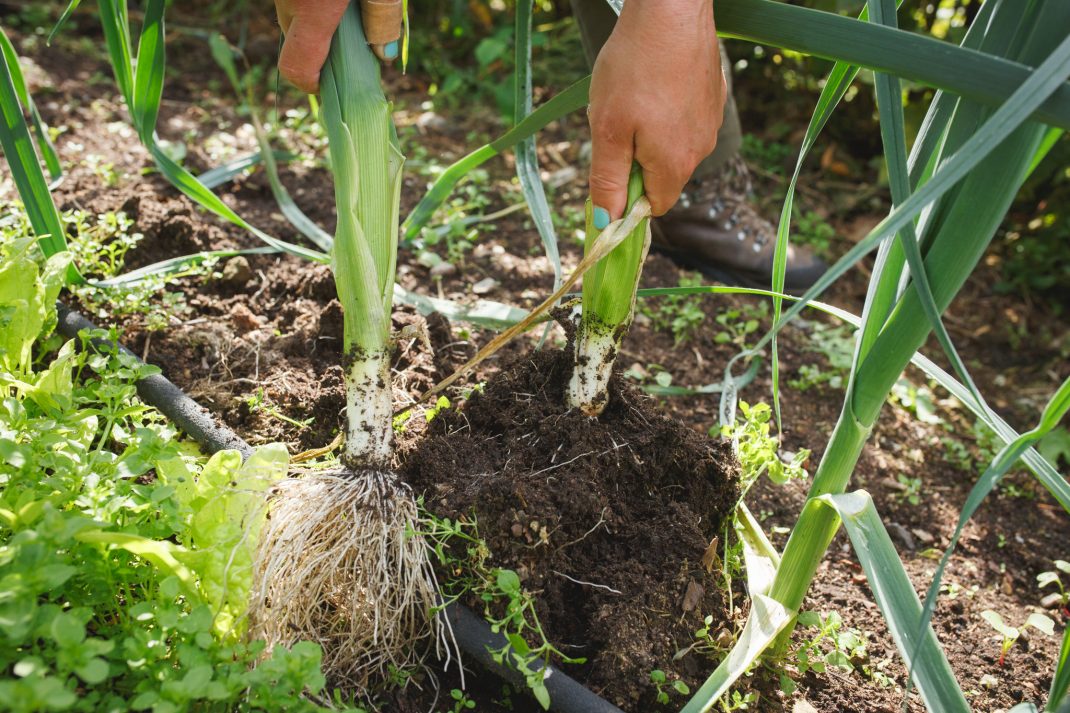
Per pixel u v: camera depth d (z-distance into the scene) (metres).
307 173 2.71
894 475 2.01
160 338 1.86
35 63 3.12
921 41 0.97
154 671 1.04
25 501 1.14
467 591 1.35
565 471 1.41
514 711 1.34
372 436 1.34
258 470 1.24
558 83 3.49
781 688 1.39
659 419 1.51
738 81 3.60
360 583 1.29
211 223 2.32
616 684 1.30
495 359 1.91
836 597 1.65
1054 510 2.00
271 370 1.79
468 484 1.38
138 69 1.73
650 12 1.07
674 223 2.47
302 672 1.04
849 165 3.26
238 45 3.59
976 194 1.01
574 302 1.52
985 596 1.74
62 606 1.19
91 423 1.36
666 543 1.42
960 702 1.07
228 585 1.15
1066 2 0.94
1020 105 0.83
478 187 2.77
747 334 2.36
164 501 1.17
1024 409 2.35
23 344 1.50
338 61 1.22
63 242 1.77
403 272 2.30
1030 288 2.80
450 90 3.32
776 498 1.85
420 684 1.35
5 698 0.88
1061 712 1.09
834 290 2.69
